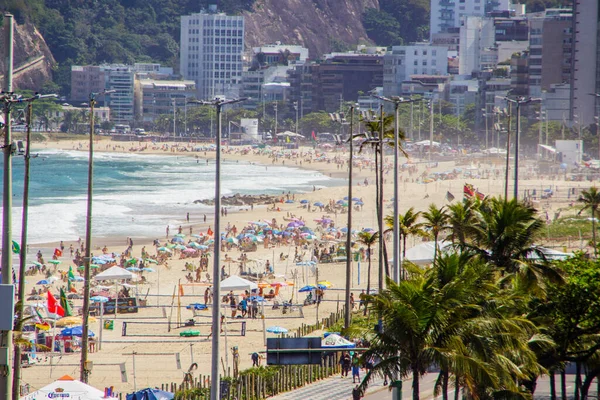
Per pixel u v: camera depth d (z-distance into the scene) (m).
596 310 119.62
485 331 95.00
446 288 95.00
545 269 123.75
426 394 139.00
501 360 95.00
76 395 118.31
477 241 132.00
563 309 120.44
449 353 91.44
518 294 111.12
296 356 101.69
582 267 128.75
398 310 91.94
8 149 86.94
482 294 98.81
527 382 117.19
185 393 136.25
